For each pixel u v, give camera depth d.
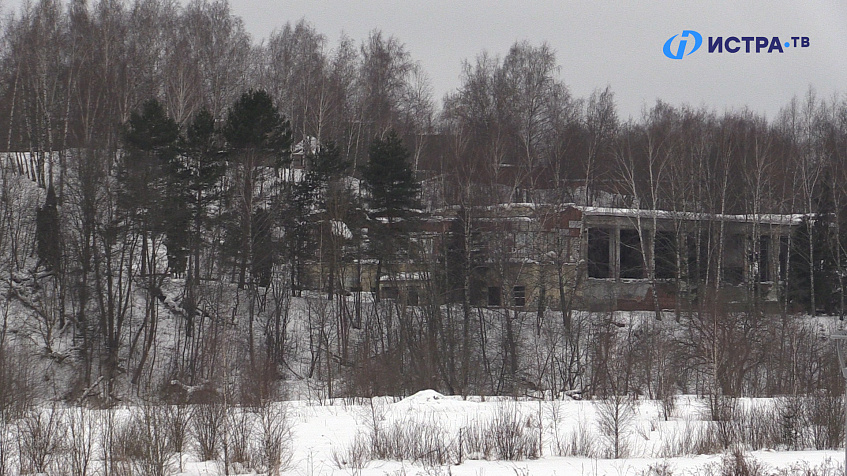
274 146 52.00
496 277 49.09
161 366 43.84
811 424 21.12
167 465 15.55
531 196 56.09
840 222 58.53
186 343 44.22
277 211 52.81
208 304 47.81
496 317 49.75
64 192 52.25
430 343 42.66
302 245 52.84
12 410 19.11
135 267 51.59
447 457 17.03
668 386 32.91
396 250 49.94
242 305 50.09
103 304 44.25
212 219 50.09
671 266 58.50
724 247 58.75
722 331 38.69
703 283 54.88
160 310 48.78
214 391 22.22
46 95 58.19
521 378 44.38
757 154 57.34
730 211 61.50
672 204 57.44
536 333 49.16
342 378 43.06
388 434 19.42
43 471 15.70
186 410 18.28
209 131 50.72
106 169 51.47
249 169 50.56
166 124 49.75
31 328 45.16
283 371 45.12
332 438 20.25
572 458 17.69
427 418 23.69
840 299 55.84
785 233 60.06
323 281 52.47
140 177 46.84
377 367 39.16
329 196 52.34
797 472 14.89
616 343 42.75
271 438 16.97
